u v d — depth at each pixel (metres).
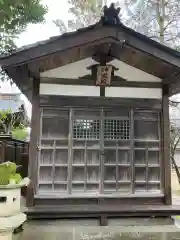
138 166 4.46
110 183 4.36
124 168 4.42
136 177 4.44
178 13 8.89
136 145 4.52
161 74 4.53
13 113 9.47
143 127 4.58
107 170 4.39
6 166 2.69
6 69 3.98
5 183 2.62
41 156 4.32
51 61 4.17
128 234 3.69
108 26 3.77
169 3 8.91
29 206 4.09
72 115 4.45
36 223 4.04
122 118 4.53
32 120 4.34
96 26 3.75
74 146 4.39
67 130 4.41
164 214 4.12
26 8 8.02
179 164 12.59
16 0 7.21
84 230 3.83
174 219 4.21
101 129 4.46
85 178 4.33
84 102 4.48
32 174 4.20
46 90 4.46
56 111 4.45
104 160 4.40
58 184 4.27
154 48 3.92
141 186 4.43
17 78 4.62
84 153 4.39
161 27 8.91
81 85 4.54
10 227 2.47
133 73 4.68
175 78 4.39
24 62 3.78
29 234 3.62
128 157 4.46
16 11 8.00
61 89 4.49
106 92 4.57
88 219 4.14
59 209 3.95
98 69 4.39
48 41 3.75
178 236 3.62
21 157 6.83
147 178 4.46
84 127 4.45
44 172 4.28
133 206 4.21
